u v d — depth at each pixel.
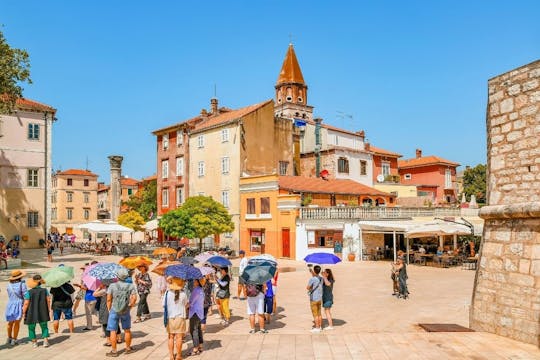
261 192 43.34
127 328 11.32
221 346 11.72
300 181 46.19
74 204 86.56
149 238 58.75
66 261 36.38
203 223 37.53
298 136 56.28
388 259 37.62
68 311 13.44
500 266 11.98
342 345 11.49
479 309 12.61
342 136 61.50
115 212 59.41
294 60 91.50
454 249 35.03
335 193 46.00
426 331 12.95
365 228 36.31
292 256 39.72
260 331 13.03
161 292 17.61
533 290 10.96
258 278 12.73
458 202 63.53
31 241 47.16
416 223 35.97
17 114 47.16
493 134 12.62
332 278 13.59
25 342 12.54
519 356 9.98
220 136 49.12
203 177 51.06
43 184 48.06
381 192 50.81
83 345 12.15
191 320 11.16
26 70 32.69
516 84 12.00
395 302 18.05
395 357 10.30
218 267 15.81
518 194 11.73
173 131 55.47
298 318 15.16
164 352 11.45
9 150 46.56
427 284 23.06
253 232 44.19
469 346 10.90
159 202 57.34
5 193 46.19
